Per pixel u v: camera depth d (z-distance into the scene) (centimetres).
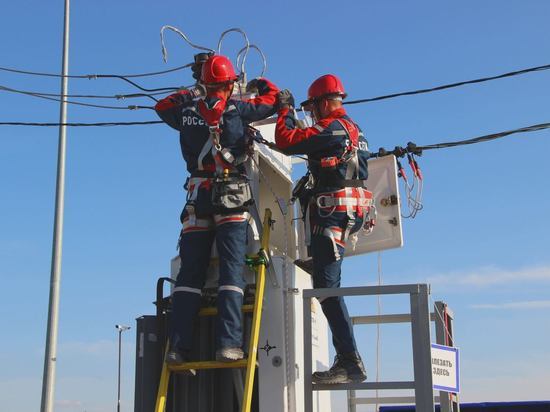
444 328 610
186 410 547
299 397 536
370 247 632
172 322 523
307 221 546
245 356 519
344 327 520
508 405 808
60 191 1622
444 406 613
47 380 1532
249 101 548
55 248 1598
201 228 536
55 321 1569
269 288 538
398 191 633
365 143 566
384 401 674
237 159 539
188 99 564
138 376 545
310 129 537
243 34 647
